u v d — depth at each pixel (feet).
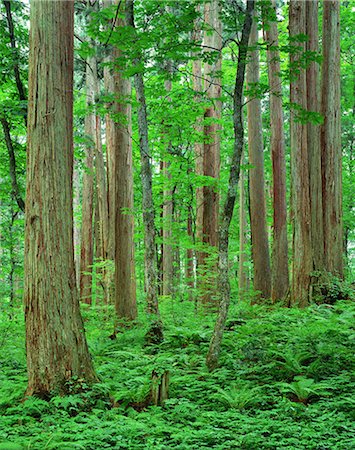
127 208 42.14
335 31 47.62
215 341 25.82
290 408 19.21
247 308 43.83
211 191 54.80
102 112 36.63
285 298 46.19
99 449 15.72
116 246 42.78
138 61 29.45
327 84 47.34
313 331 29.45
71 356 21.50
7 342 33.09
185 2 28.45
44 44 21.83
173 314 46.39
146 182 34.37
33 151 21.74
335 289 43.14
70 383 21.08
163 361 27.27
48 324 21.29
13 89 43.11
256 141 55.67
